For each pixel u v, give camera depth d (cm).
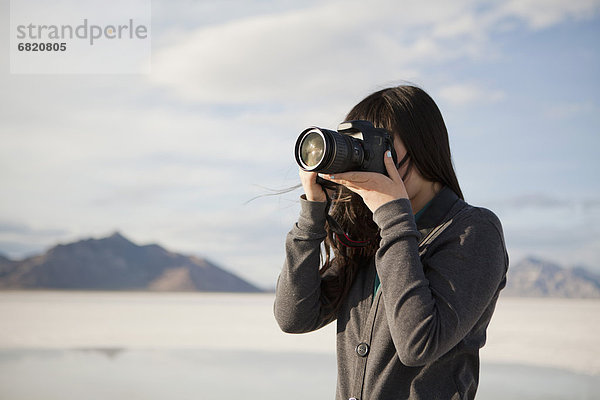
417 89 112
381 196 99
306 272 112
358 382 100
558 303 2292
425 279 92
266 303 2089
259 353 741
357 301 108
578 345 860
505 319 1326
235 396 493
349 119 115
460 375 98
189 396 496
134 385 541
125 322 1246
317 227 111
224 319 1301
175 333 995
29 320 1305
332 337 926
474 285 94
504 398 500
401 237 95
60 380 568
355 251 114
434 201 106
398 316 90
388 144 104
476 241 98
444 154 109
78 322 1239
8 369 627
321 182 109
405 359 89
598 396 511
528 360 717
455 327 90
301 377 577
